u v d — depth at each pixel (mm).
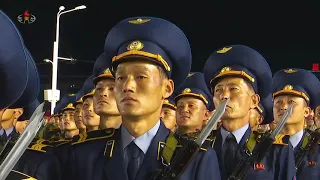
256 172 3883
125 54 2537
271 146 4016
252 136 3875
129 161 2598
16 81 1609
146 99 2504
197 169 2590
